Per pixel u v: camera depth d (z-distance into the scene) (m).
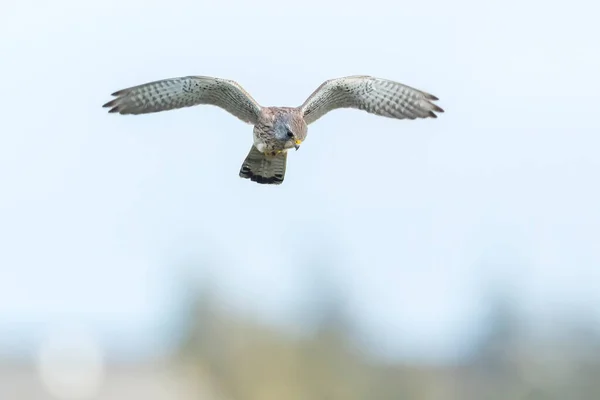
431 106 14.73
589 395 29.80
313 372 30.23
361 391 30.12
